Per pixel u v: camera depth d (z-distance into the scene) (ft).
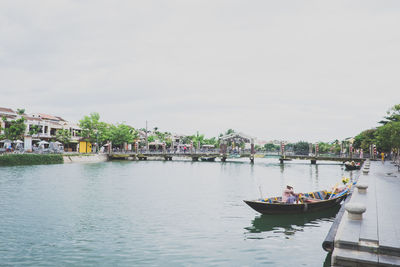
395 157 151.53
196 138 326.65
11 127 159.12
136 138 267.18
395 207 37.42
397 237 24.36
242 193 76.64
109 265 30.30
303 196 55.98
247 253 33.81
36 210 53.52
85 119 220.84
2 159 132.87
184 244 36.68
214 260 31.78
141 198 66.90
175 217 49.73
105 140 239.71
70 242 36.99
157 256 32.76
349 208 30.30
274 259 32.14
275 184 97.60
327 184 100.94
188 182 98.17
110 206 57.82
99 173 122.62
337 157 193.47
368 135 221.46
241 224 45.75
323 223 46.52
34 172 117.70
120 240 37.93
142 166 172.55
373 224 28.55
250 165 199.41
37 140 195.31
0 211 52.44
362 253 22.39
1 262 30.78
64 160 172.55
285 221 47.52
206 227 44.06
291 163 229.25
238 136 233.35
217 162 231.91
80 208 55.72
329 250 26.81
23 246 35.50
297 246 36.29
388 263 20.42
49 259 31.71
